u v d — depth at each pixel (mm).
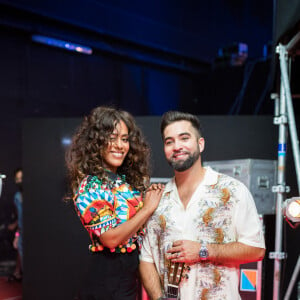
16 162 5992
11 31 5688
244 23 9445
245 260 1458
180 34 8398
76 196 1603
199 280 1486
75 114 6750
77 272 3514
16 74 5938
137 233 1700
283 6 2064
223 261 1443
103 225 1542
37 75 6195
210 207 1504
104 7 6938
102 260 1613
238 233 1492
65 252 3543
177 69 8070
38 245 3594
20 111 6020
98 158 1642
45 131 3604
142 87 7715
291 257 3242
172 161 1525
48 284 3564
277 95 2527
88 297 1605
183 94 8164
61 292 3537
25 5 5711
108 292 1576
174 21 8258
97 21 6820
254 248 1459
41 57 6242
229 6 9523
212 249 1435
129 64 7465
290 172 3309
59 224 3559
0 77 5750
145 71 7758
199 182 1562
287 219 1783
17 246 4434
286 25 2004
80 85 6789
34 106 6180
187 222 1527
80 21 6484
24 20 5742
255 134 3439
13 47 5863
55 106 6469
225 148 3475
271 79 2523
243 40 9453
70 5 6355
